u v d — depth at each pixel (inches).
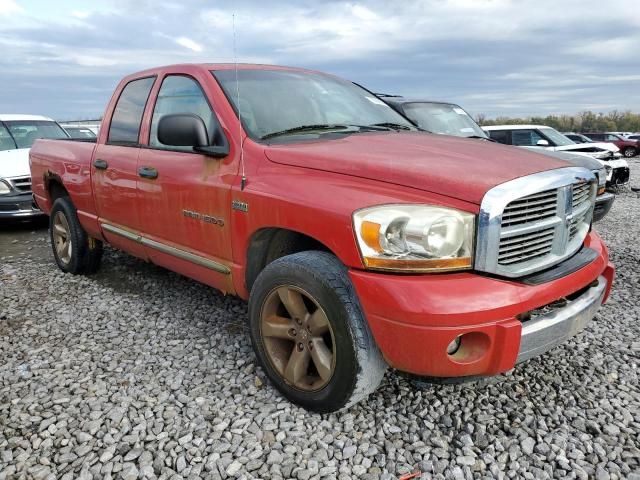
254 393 113.2
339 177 101.7
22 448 96.5
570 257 106.7
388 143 116.6
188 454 94.2
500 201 87.9
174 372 123.6
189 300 172.4
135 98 162.1
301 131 128.7
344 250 93.4
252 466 90.8
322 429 100.6
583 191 112.0
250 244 116.5
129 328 151.1
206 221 126.5
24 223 334.6
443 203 90.1
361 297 90.9
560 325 96.2
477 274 90.2
